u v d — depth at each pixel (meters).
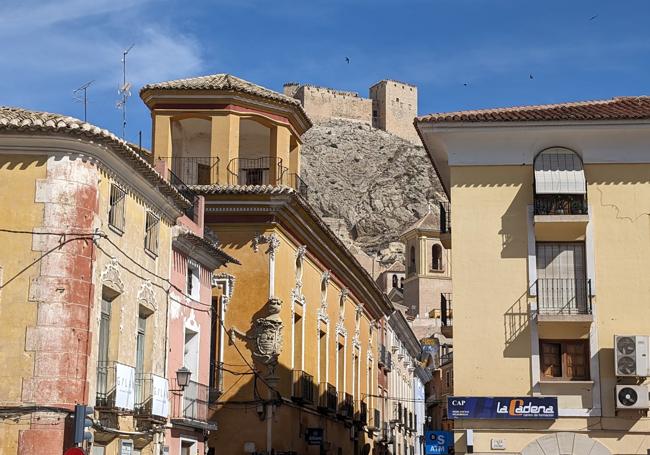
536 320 26.59
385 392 64.44
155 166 31.45
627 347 25.92
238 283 37.50
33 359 22.11
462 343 26.70
